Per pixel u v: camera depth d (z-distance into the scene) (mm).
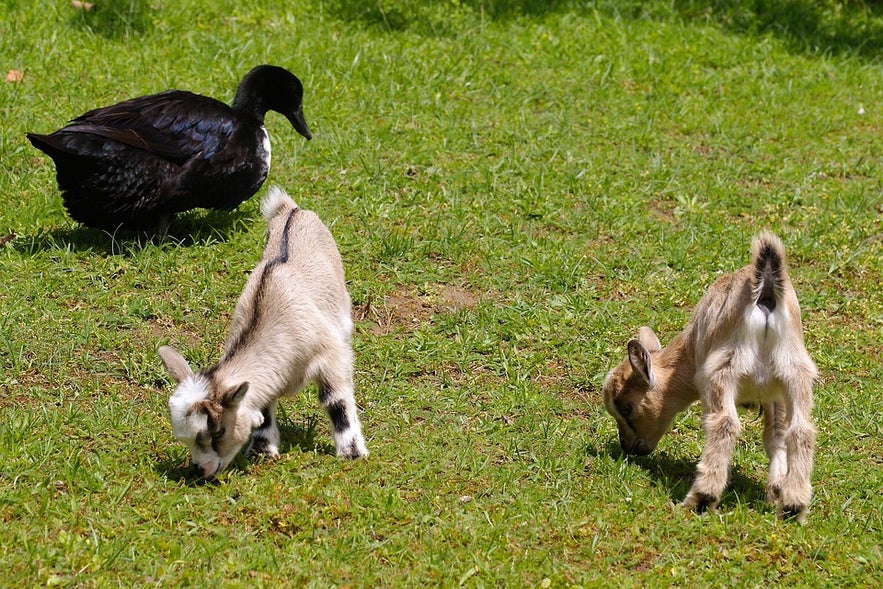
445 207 13914
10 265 11789
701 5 21641
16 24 17656
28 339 10586
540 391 10555
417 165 14898
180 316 11250
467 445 9422
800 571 8000
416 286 12266
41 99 15438
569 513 8453
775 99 18109
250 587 7297
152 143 12117
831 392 10742
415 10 19891
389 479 8766
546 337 11422
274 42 18125
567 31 19844
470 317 11617
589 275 12734
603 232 13648
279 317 8805
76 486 8359
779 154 16188
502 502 8609
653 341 9859
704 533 8344
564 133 16094
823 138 16922
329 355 9039
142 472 8594
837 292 12758
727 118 17188
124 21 18047
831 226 14102
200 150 12391
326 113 16000
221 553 7684
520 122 16375
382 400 10109
